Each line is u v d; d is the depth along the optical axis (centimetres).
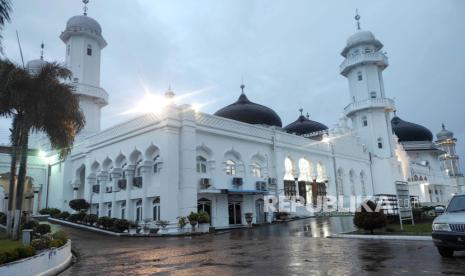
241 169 2753
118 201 2698
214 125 2592
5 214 2664
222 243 1551
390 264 866
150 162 2470
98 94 3722
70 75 1766
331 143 3744
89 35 3806
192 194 2323
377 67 4528
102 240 1905
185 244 1578
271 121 3575
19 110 1656
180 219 2173
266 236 1794
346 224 2270
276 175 2975
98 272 965
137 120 2577
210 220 2486
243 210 2727
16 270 810
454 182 6862
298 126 4397
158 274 879
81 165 3259
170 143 2314
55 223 2822
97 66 3866
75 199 2975
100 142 2934
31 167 3578
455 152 7550
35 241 1033
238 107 3584
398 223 2117
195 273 869
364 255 1026
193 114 2439
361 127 4541
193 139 2408
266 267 905
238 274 829
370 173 4338
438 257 936
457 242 861
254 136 2881
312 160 3453
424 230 1605
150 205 2436
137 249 1464
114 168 2742
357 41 4534
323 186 3500
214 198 2545
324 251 1148
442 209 2992
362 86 4491
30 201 3619
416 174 5294
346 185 3822
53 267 1006
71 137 1805
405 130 6069
